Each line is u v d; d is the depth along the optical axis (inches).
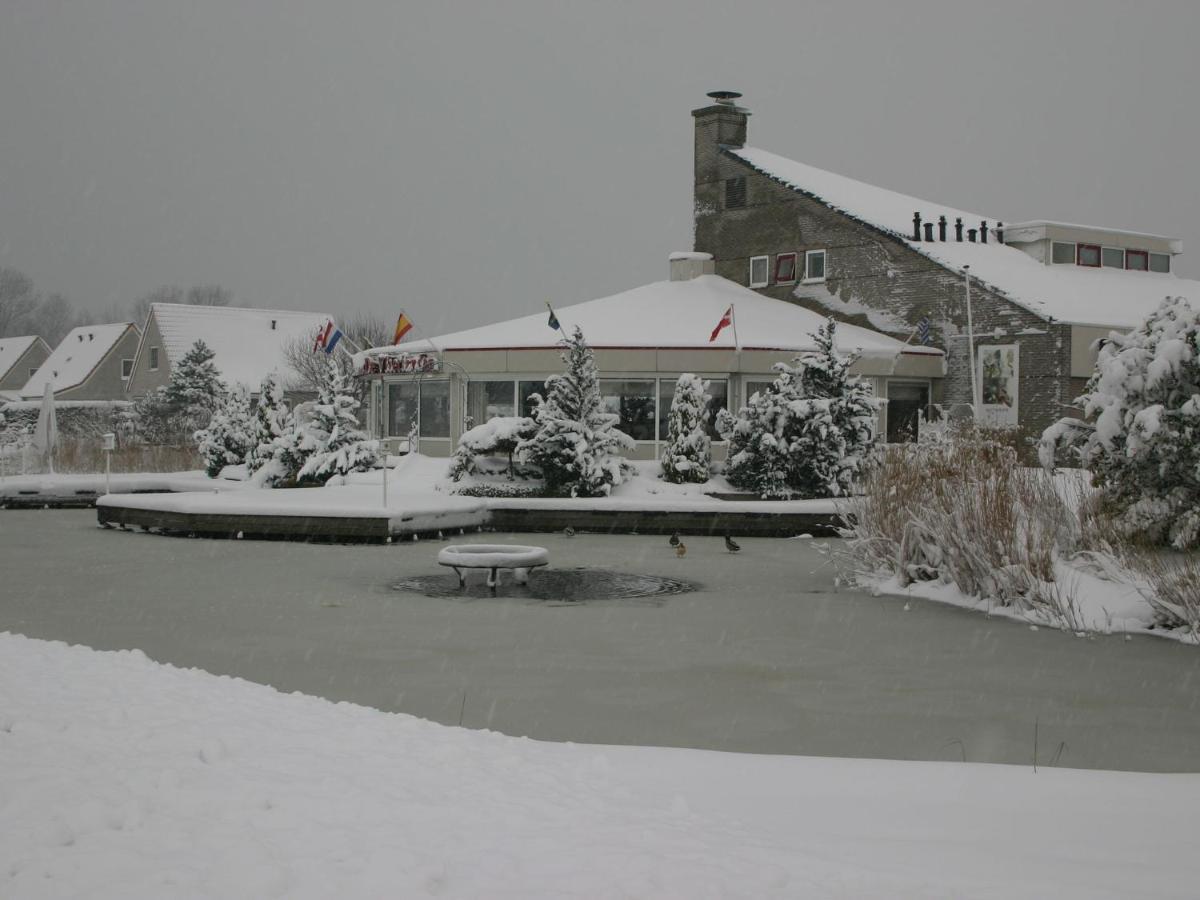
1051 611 631.8
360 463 1387.8
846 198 1780.3
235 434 1654.8
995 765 327.6
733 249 1866.4
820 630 604.4
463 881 199.9
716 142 1894.7
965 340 1563.7
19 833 217.0
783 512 1115.9
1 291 5251.0
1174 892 213.3
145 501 1112.2
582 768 294.0
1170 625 600.4
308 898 190.5
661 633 590.9
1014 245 1823.3
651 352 1427.2
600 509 1131.3
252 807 237.5
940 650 551.8
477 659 518.3
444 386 1520.7
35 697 344.5
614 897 193.6
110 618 617.6
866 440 1277.1
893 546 757.3
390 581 773.9
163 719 319.9
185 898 189.0
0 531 1114.7
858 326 1688.0
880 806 280.8
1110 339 757.9
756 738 388.2
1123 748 380.8
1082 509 742.5
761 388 1450.5
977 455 757.9
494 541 1037.2
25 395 3228.3
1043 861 235.0
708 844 230.1
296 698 367.6
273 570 825.5
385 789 254.8
